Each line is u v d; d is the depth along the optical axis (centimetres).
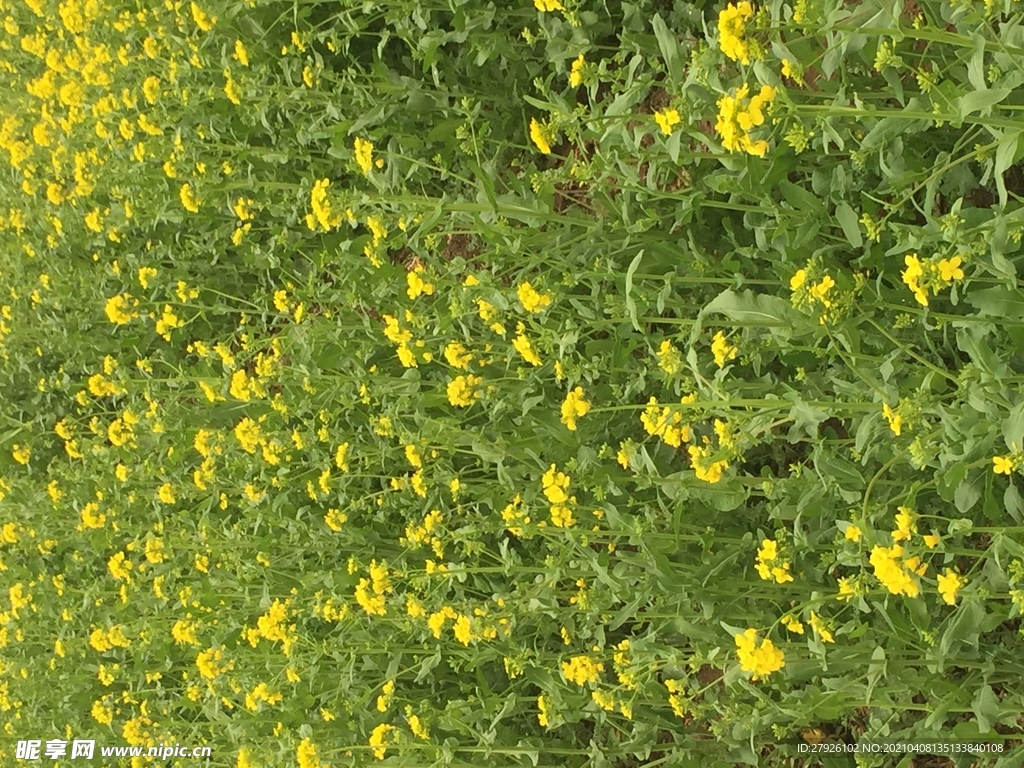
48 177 274
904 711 169
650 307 175
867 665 159
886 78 149
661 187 182
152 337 252
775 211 160
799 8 136
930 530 164
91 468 229
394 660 183
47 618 232
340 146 199
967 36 139
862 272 163
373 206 184
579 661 163
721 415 157
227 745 205
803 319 148
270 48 217
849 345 149
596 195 178
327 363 196
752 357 166
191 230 244
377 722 189
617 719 186
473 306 181
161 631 210
